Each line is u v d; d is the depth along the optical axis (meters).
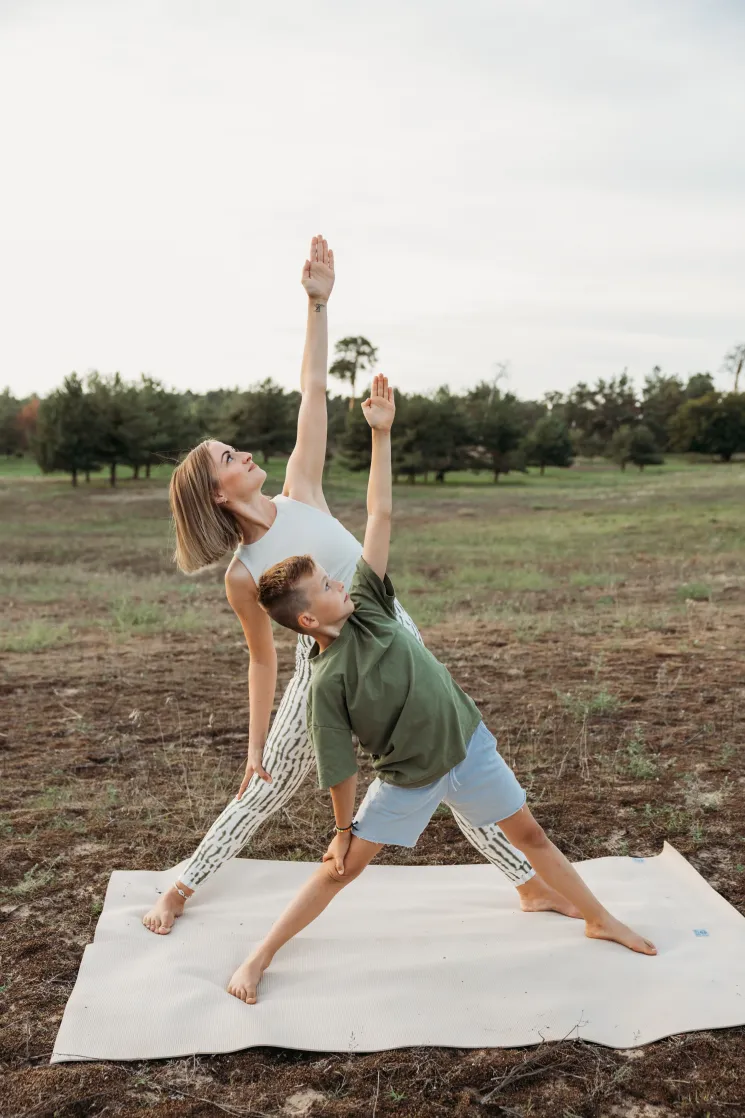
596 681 6.47
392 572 14.88
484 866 3.68
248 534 2.96
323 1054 2.52
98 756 5.02
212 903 3.36
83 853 3.78
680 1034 2.56
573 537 20.95
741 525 21.00
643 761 4.68
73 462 45.00
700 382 110.38
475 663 7.15
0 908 3.32
